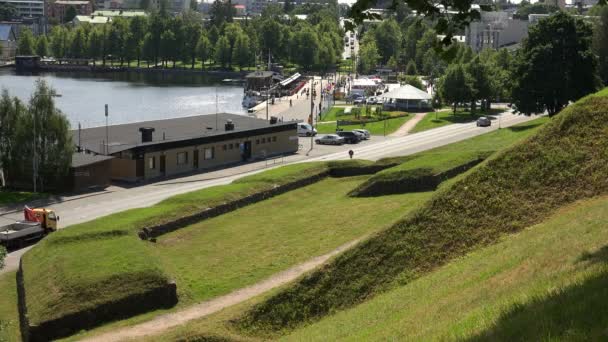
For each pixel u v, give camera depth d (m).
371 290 45.69
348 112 168.50
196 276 52.09
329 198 74.81
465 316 30.17
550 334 22.89
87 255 53.00
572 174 53.59
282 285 46.16
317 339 38.16
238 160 105.69
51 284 48.59
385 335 33.19
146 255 52.72
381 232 50.34
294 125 115.50
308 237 59.94
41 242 58.38
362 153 112.00
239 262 54.81
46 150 82.88
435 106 169.00
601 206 46.19
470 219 51.00
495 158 56.69
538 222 49.62
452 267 45.12
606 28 153.88
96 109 189.12
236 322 42.19
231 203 71.00
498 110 168.88
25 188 84.69
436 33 26.03
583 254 33.78
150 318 45.38
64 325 44.34
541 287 30.14
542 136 58.09
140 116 177.50
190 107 197.50
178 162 95.75
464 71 159.50
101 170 86.75
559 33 121.81
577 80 122.50
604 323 22.33
